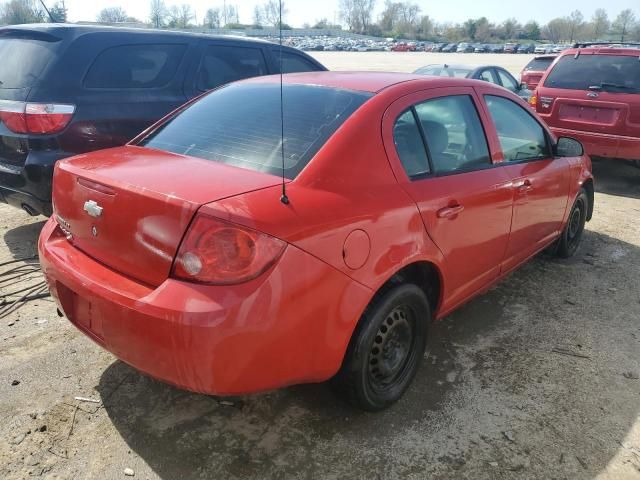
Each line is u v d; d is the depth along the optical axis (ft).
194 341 6.34
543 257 15.97
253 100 9.77
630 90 22.62
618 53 23.43
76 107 14.24
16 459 7.67
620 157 23.31
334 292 7.24
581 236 16.42
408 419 8.77
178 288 6.57
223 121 9.39
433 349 10.84
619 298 13.41
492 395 9.44
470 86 10.99
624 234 18.30
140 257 7.10
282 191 7.18
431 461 7.92
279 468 7.72
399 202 8.30
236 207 6.61
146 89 16.25
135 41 16.10
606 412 9.09
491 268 11.21
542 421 8.82
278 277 6.61
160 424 8.47
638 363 10.57
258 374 6.77
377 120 8.60
